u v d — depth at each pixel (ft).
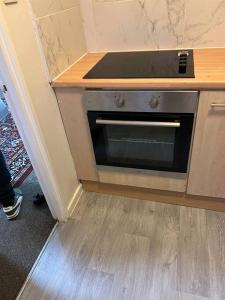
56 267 4.41
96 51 5.51
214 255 4.33
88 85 3.92
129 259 4.41
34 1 3.45
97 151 4.81
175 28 4.79
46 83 4.01
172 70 3.97
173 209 5.26
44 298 3.98
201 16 4.55
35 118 3.81
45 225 5.22
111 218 5.20
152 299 3.82
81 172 5.45
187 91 3.54
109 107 4.07
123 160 4.83
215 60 4.22
